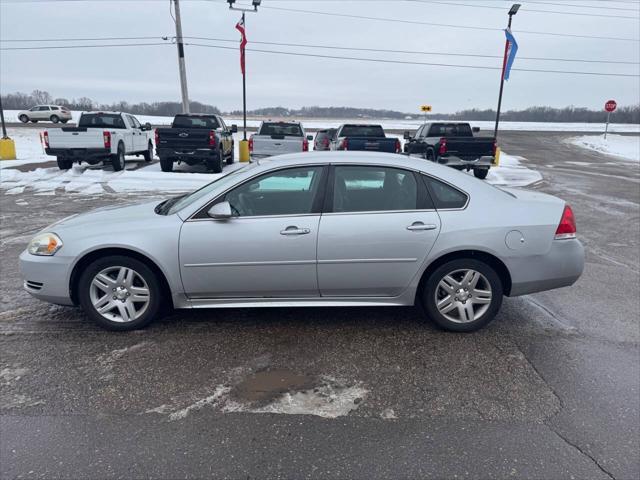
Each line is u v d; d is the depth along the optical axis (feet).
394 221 12.77
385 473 7.98
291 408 9.85
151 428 9.11
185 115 55.01
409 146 62.64
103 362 11.57
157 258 12.61
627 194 43.83
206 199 12.87
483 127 211.20
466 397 10.32
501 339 13.16
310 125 178.91
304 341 12.88
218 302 13.26
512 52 65.46
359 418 9.53
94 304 13.07
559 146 117.19
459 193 13.17
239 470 8.02
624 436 9.00
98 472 7.91
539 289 13.44
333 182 12.97
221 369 11.35
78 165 54.29
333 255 12.76
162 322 13.96
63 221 14.12
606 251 23.40
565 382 10.94
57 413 9.52
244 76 64.85
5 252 21.07
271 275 12.87
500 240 12.85
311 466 8.13
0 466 8.00
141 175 46.85
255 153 50.01
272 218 12.76
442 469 8.09
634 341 13.12
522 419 9.53
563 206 13.57
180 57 64.44
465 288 13.29
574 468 8.14
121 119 54.85
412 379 11.03
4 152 60.90
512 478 7.91
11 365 11.36
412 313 14.92
